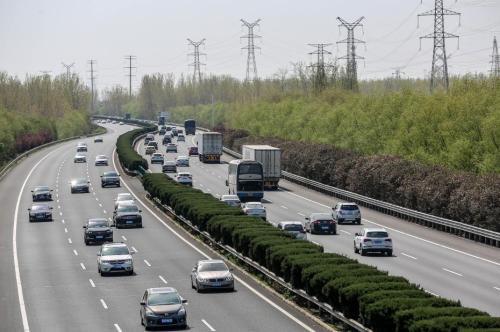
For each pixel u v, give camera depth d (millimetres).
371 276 98562
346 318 94188
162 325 99250
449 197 196750
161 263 151625
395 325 79125
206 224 172500
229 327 100562
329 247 163750
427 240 176750
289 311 110125
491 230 177625
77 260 156500
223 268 126500
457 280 129625
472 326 71688
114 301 118312
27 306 116500
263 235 139625
